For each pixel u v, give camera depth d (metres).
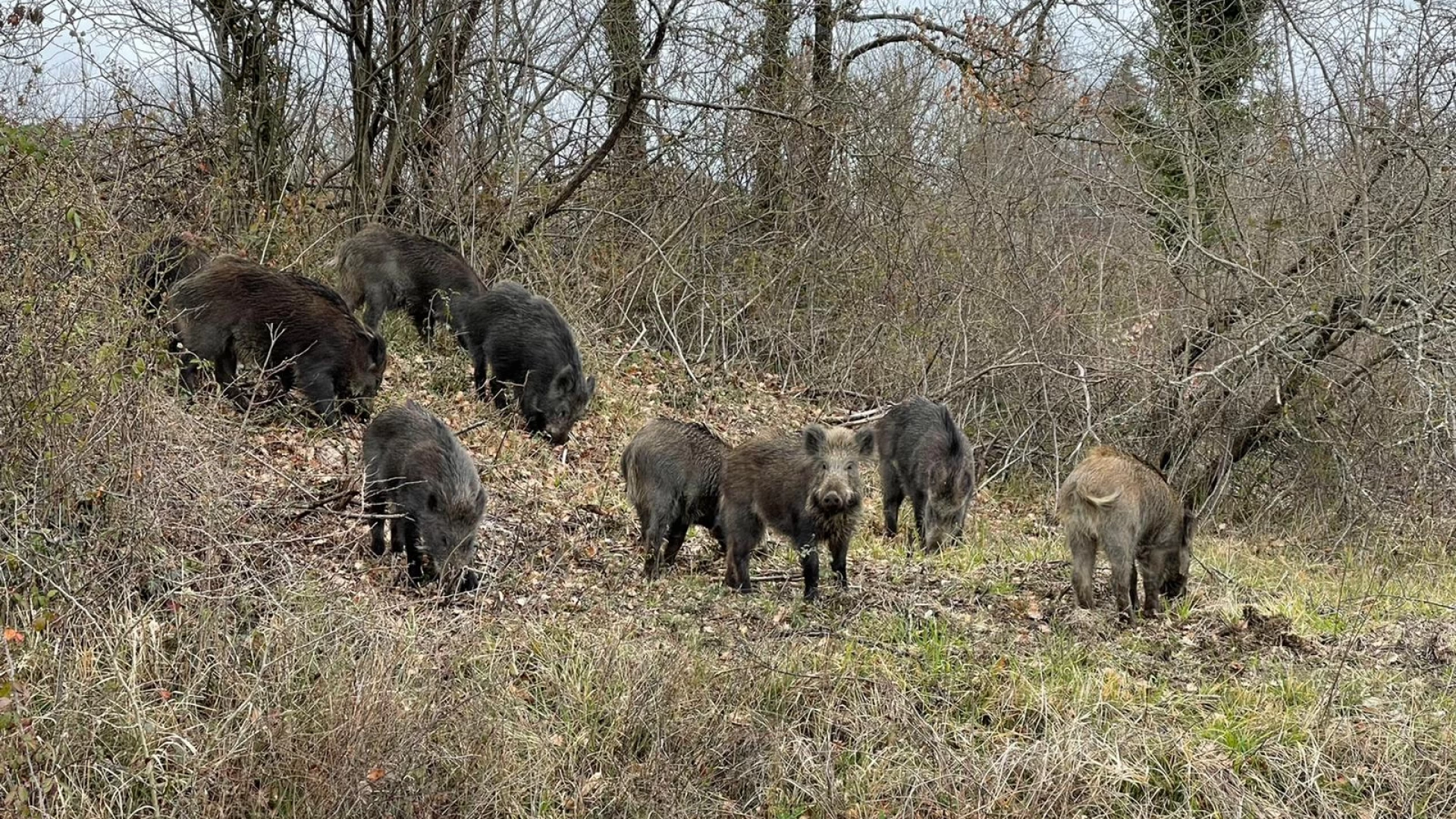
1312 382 13.00
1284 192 13.09
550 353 11.21
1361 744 6.53
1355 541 12.17
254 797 5.32
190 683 5.75
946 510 10.25
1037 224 15.61
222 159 13.13
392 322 13.14
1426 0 11.96
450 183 14.23
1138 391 13.51
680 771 6.09
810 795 6.14
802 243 16.16
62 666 5.50
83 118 10.37
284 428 9.78
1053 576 9.19
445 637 6.60
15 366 6.19
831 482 8.04
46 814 4.84
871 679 6.89
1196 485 13.56
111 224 7.14
